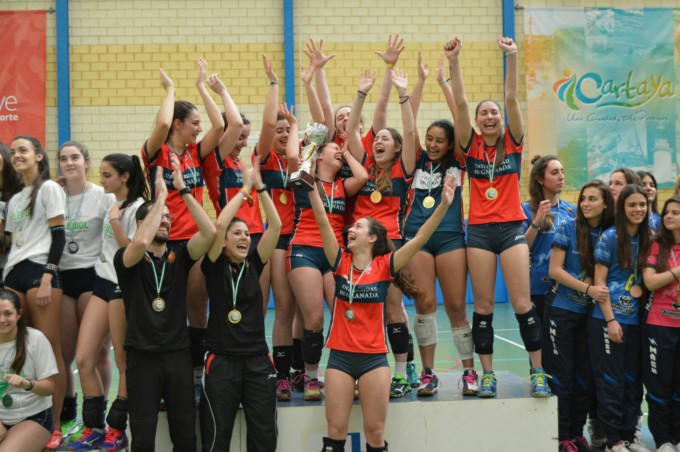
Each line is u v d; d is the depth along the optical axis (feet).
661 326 18.51
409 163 18.83
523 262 18.20
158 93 49.98
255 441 16.47
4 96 49.39
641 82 51.44
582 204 19.21
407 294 17.97
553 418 18.10
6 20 49.26
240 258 16.71
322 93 21.04
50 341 17.29
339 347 16.69
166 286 16.25
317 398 18.15
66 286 18.16
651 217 21.17
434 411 17.80
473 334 18.57
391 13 50.65
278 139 19.88
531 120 51.06
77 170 18.16
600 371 18.72
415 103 20.33
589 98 51.21
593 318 18.85
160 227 16.30
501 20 50.98
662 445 18.63
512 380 19.98
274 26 50.29
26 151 17.71
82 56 49.70
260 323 16.81
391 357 32.65
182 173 17.80
